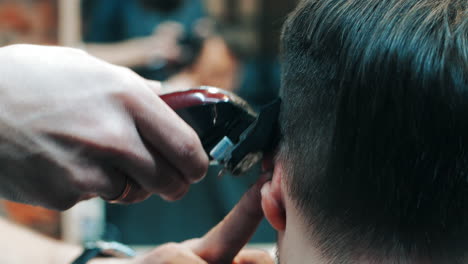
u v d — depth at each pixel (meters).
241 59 1.32
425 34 0.38
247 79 1.33
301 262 0.47
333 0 0.42
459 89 0.37
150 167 0.52
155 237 1.23
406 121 0.38
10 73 0.48
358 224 0.42
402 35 0.38
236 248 0.58
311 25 0.43
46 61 0.49
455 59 0.37
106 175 0.50
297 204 0.46
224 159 0.51
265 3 1.32
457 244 0.41
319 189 0.44
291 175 0.46
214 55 1.28
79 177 0.49
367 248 0.43
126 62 1.29
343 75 0.40
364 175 0.41
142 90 0.50
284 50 0.48
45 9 1.06
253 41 1.32
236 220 0.57
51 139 0.48
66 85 0.49
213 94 0.52
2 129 0.47
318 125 0.43
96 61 0.51
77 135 0.48
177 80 1.28
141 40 1.31
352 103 0.40
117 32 1.34
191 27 1.34
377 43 0.39
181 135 0.51
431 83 0.37
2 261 0.85
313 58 0.43
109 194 0.52
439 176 0.39
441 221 0.40
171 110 0.51
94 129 0.48
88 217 1.20
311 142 0.44
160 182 0.53
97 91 0.49
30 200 0.51
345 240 0.43
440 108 0.37
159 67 1.29
